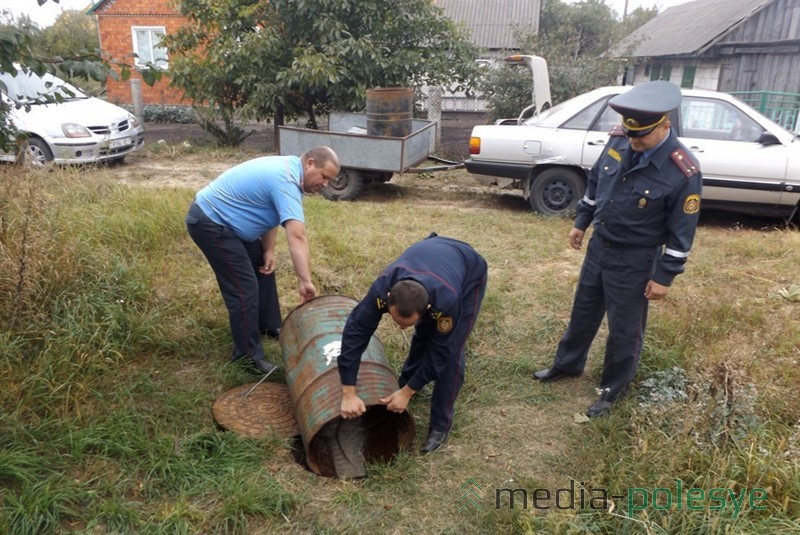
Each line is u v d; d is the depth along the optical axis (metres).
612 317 3.50
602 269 3.50
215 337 4.26
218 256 3.67
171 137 14.23
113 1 18.06
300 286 3.64
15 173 5.00
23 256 3.86
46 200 5.00
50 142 8.88
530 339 4.53
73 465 2.93
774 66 12.96
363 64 10.73
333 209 7.38
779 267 5.80
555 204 7.57
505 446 3.37
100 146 9.31
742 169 6.84
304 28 10.98
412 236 6.54
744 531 2.50
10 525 2.52
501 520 2.74
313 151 3.58
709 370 3.41
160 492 2.86
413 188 9.37
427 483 3.06
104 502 2.69
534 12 24.42
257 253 4.10
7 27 3.13
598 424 3.43
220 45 11.09
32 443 2.99
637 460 2.98
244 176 3.58
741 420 3.12
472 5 24.97
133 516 2.64
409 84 11.40
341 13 10.90
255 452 3.15
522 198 8.78
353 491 2.93
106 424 3.16
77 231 5.06
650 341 4.23
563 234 6.77
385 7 11.05
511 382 4.00
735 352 3.89
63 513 2.64
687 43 15.48
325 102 11.71
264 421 3.43
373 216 7.28
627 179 3.28
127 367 3.83
